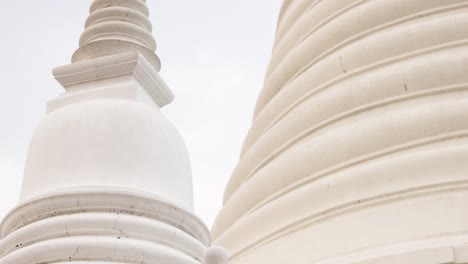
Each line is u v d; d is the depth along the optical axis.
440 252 11.72
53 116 11.80
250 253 15.73
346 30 17.33
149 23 13.91
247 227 16.16
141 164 11.19
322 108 16.25
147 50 12.96
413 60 15.47
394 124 14.64
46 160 11.31
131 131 11.36
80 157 11.16
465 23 15.46
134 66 12.11
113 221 10.49
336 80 16.59
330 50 17.56
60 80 12.41
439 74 14.92
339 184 14.51
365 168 14.33
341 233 13.89
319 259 13.89
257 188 16.89
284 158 16.39
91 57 12.91
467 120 14.16
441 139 14.17
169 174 11.41
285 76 18.80
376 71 15.94
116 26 13.34
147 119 11.62
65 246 10.22
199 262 10.95
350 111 15.70
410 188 13.58
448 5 16.08
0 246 11.04
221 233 17.86
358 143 14.94
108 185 10.89
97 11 13.83
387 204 13.70
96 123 11.41
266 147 17.61
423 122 14.39
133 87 11.98
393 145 14.54
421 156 13.79
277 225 15.44
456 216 12.88
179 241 10.83
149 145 11.38
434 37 15.55
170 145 11.69
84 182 10.95
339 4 18.33
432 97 14.84
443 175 13.45
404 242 12.94
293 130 16.89
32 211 10.86
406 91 15.12
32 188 11.24
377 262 12.35
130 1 14.02
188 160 12.09
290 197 15.38
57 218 10.59
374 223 13.53
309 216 14.73
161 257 10.41
